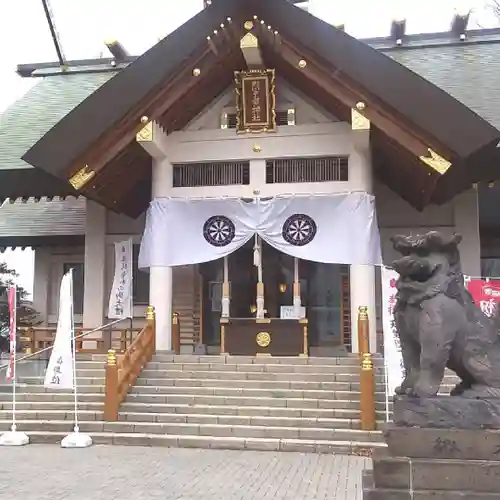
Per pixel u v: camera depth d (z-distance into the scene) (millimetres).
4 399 14125
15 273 27625
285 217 16641
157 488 8797
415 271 7090
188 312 20172
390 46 22828
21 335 19984
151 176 18828
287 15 15117
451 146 14117
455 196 19234
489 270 21844
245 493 8539
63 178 15609
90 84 23672
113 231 21203
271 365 14602
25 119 21938
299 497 8312
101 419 13055
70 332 12695
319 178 16922
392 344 12211
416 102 14359
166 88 15641
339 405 12906
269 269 19922
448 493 6340
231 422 12633
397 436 6652
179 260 16859
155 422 12820
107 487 8859
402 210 19719
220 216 16969
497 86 19891
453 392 7062
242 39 15547
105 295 20859
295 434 12047
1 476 9555
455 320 6891
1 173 18516
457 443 6523
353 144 16484
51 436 12477
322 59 15062
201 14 15352
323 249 16297
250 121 17062
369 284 16062
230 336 17156
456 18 22250
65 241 22234
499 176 16625
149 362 15164
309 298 19844
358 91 14945
